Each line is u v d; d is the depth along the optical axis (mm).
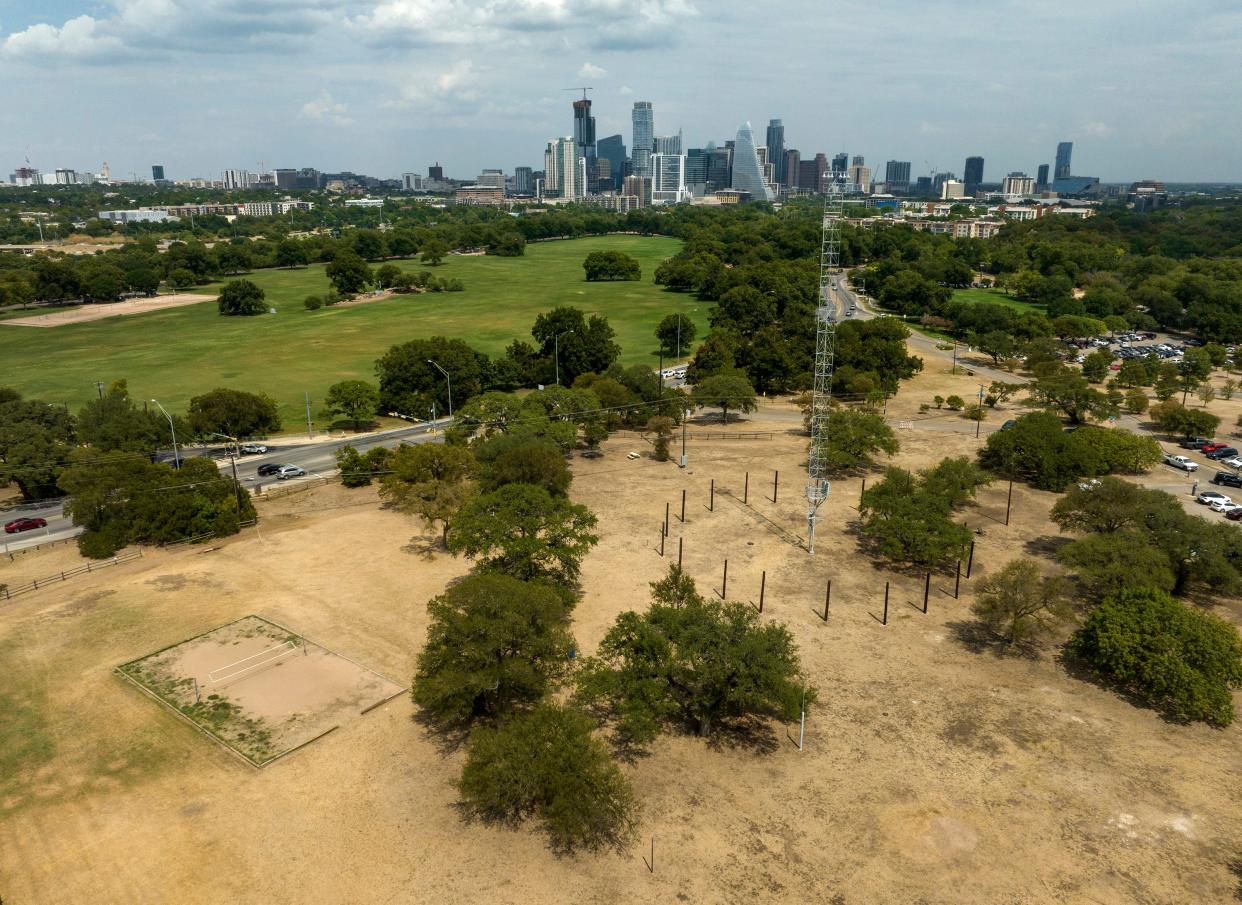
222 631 71688
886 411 153000
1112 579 72875
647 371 146000
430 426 140750
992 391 155125
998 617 69812
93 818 49656
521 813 50312
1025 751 56594
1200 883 45375
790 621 74062
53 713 59875
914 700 62438
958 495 100000
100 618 74000
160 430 113938
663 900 43906
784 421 146625
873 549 90438
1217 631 62719
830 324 95875
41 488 106938
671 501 104312
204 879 45188
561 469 94188
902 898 44250
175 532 90438
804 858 46938
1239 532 78750
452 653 56562
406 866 46188
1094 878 45719
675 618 59344
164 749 55906
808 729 58781
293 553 88438
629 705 54406
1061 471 109688
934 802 51531
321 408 150500
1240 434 136500
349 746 56312
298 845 47625
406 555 88000
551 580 73312
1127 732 58844
